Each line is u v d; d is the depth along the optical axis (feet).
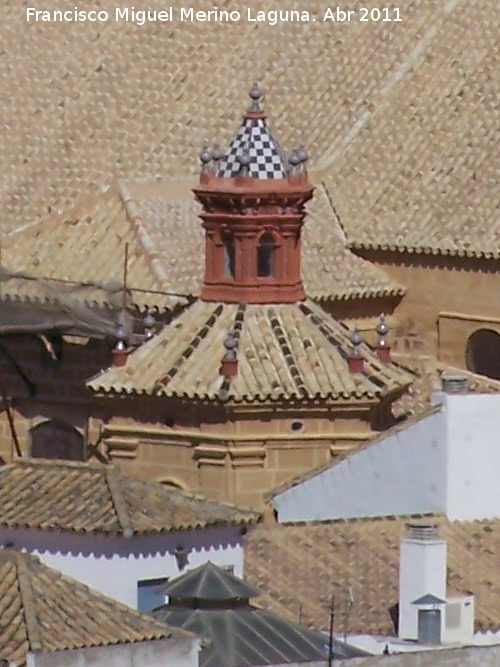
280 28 639.35
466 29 626.64
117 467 477.36
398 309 602.03
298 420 533.14
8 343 588.50
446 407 484.33
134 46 647.56
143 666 398.01
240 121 629.51
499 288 595.47
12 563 412.98
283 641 414.41
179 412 535.19
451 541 474.90
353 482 490.90
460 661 412.57
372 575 461.78
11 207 629.51
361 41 631.97
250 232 541.75
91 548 455.63
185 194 602.44
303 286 562.66
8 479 468.34
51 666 391.86
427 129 614.75
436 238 597.93
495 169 605.73
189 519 461.78
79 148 634.43
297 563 464.65
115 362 542.16
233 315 542.98
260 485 532.32
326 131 620.08
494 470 485.97
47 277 586.04
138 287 577.02
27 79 648.79
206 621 415.23
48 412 588.09
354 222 604.49
